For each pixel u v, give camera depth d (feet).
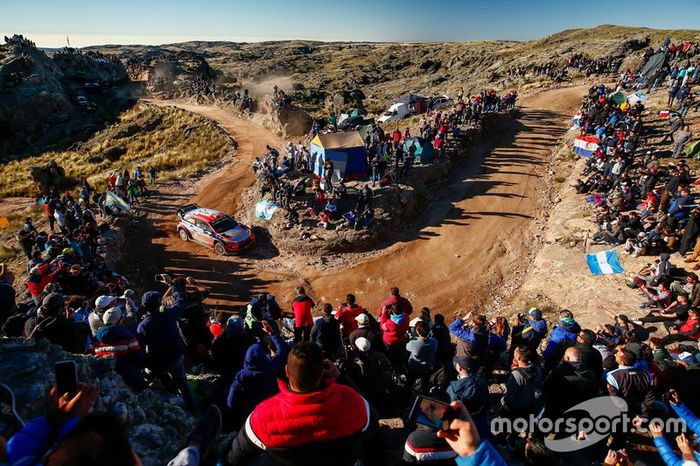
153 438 20.25
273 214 84.84
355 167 94.27
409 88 309.63
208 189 107.34
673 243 58.18
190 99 209.05
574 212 78.13
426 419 9.17
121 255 77.97
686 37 200.03
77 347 25.63
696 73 125.59
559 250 68.03
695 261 54.13
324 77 408.87
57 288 41.75
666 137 93.35
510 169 102.99
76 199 109.40
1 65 198.18
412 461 15.69
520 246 75.56
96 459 5.81
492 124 124.16
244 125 165.27
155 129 176.14
